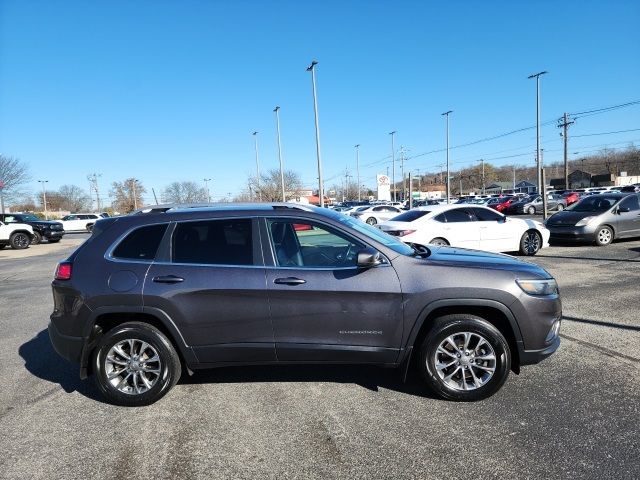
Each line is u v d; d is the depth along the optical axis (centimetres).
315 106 3384
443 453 321
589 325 586
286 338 397
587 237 1323
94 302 404
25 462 329
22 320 745
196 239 415
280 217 416
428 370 395
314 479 300
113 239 420
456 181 13975
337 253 411
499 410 378
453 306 395
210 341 402
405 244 469
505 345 386
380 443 337
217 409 399
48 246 2550
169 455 333
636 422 351
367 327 393
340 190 11325
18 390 456
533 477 292
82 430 372
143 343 407
